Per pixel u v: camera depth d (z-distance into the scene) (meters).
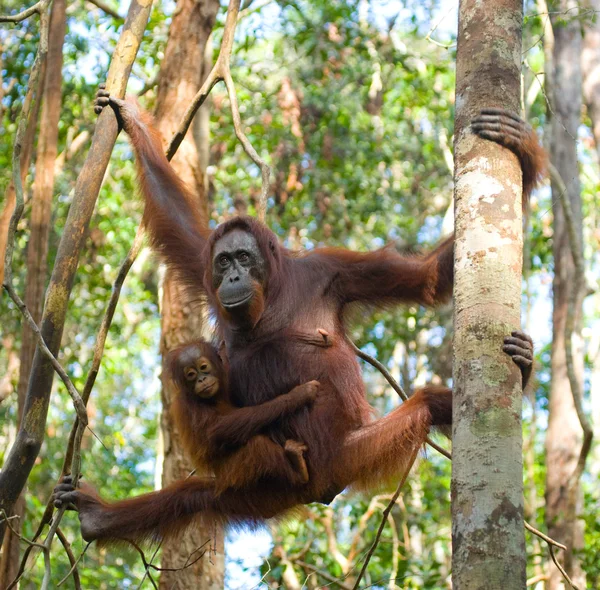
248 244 5.18
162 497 5.35
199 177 9.18
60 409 13.97
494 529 3.47
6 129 11.99
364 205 14.08
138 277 14.30
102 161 5.01
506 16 4.43
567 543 10.02
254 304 5.09
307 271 5.45
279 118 13.54
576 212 11.88
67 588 10.63
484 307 3.86
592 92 12.68
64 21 7.87
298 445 4.87
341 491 5.14
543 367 15.37
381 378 16.05
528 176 4.51
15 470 4.81
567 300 11.70
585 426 9.54
